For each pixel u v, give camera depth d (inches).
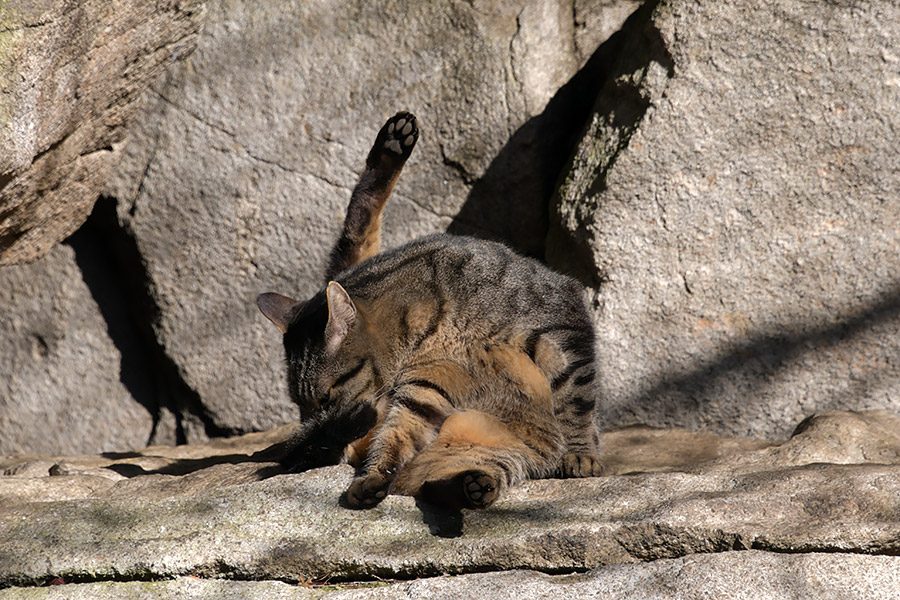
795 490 548.4
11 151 672.4
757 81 770.8
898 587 466.0
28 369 956.6
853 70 759.1
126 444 970.1
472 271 676.1
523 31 877.8
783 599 461.4
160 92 879.1
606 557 518.3
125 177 893.8
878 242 766.5
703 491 566.9
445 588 494.3
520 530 537.0
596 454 690.8
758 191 776.9
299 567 530.6
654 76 786.8
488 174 886.4
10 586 534.6
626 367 805.9
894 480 543.8
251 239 895.7
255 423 929.5
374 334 652.1
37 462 804.0
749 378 791.1
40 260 937.5
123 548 541.0
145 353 971.3
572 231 815.7
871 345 773.3
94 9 693.3
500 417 647.8
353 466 654.5
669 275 792.3
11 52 644.1
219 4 869.2
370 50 876.0
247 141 882.1
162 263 905.5
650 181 785.6
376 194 794.2
